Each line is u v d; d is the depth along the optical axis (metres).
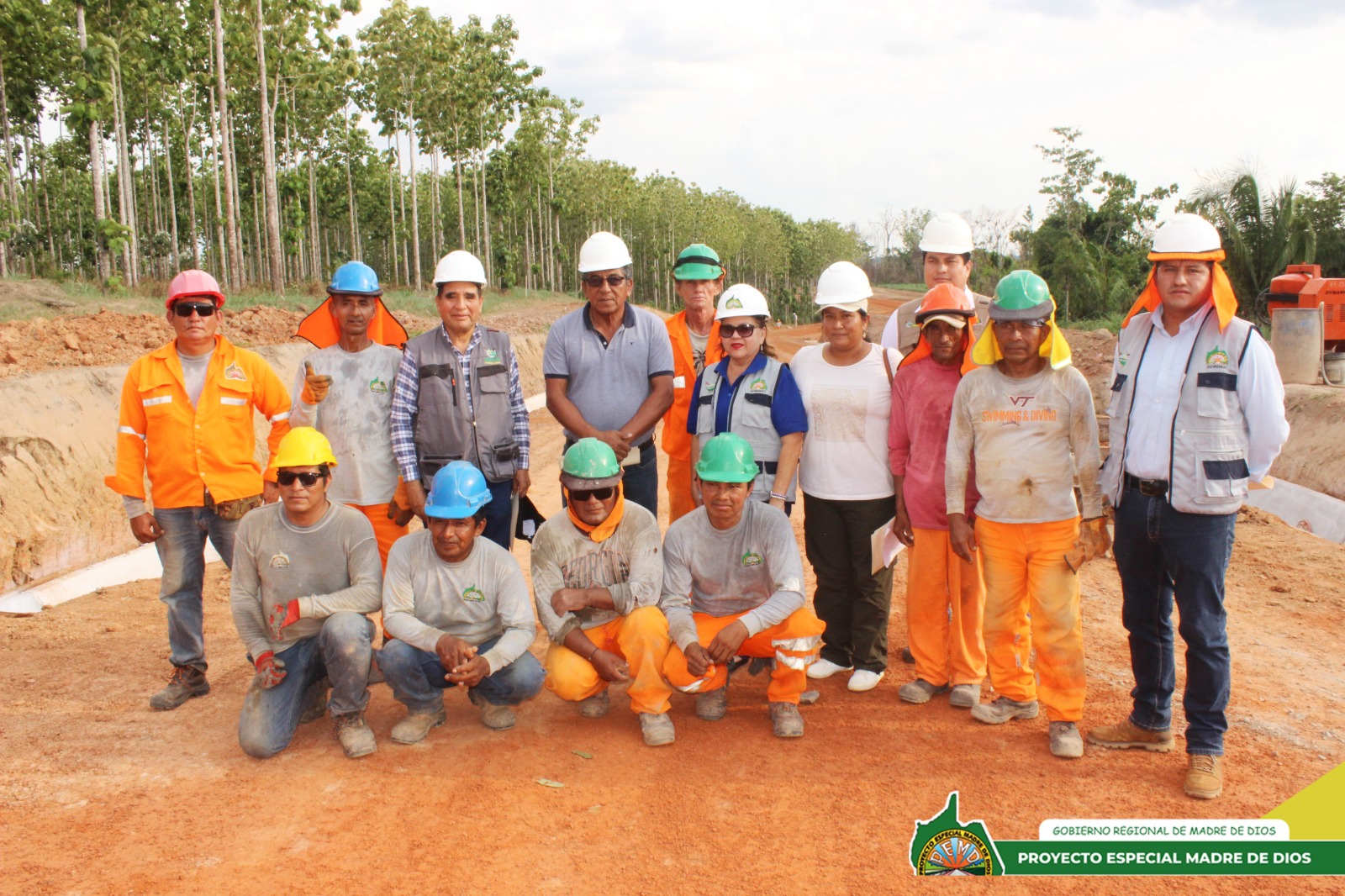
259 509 4.41
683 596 4.57
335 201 58.47
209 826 3.64
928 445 4.65
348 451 5.04
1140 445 3.95
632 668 4.43
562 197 65.44
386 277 66.31
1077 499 5.54
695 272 5.89
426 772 4.11
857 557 4.96
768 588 4.66
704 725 4.63
